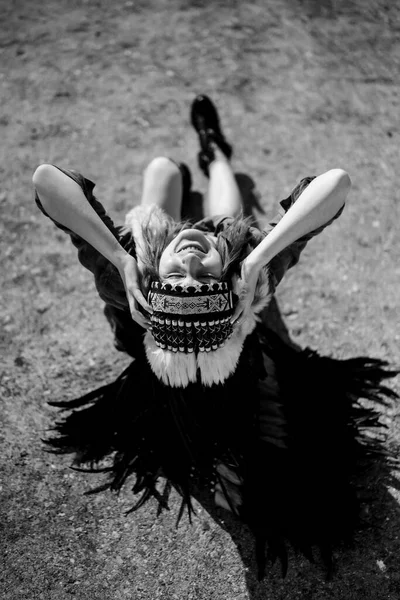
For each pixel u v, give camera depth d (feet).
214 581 6.90
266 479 7.04
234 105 12.28
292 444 7.36
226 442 6.82
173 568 6.98
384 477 7.60
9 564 7.01
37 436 8.07
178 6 14.40
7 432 8.10
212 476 7.28
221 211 9.11
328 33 13.62
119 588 6.85
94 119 12.19
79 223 6.15
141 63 13.20
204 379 6.23
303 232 6.18
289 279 9.66
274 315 9.30
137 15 14.28
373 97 12.34
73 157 11.53
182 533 7.24
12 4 14.48
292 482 7.04
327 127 11.84
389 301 9.35
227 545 7.14
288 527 6.91
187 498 7.13
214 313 5.88
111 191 10.98
